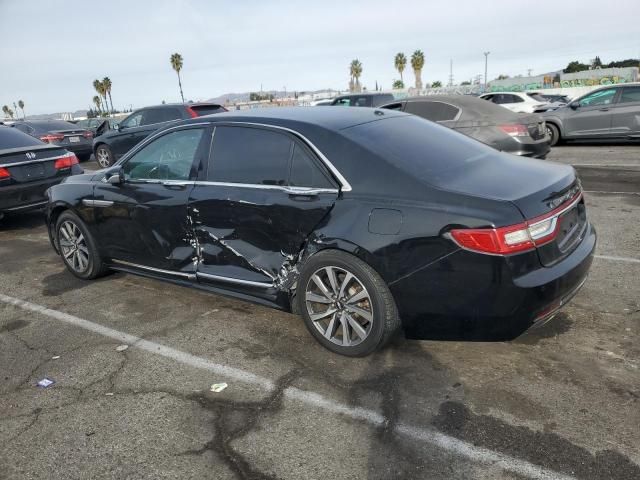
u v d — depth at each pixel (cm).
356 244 309
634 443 247
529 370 311
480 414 274
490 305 282
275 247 354
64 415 294
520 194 290
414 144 350
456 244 282
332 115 378
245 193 363
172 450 261
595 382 296
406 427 268
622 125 1239
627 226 588
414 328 311
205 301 445
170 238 415
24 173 710
